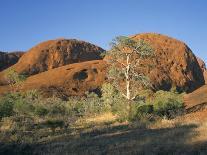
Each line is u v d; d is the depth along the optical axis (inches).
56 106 1594.5
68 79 3326.8
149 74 3031.5
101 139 705.0
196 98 1537.9
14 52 6136.8
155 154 531.5
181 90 3189.0
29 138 749.3
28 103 1504.7
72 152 590.6
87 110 1694.1
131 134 746.2
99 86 3312.0
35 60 4596.5
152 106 1183.6
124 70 1509.6
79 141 695.7
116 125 975.0
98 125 1043.9
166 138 640.4
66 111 1582.2
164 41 3491.6
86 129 930.1
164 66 3253.0
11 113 1326.3
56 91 3093.0
